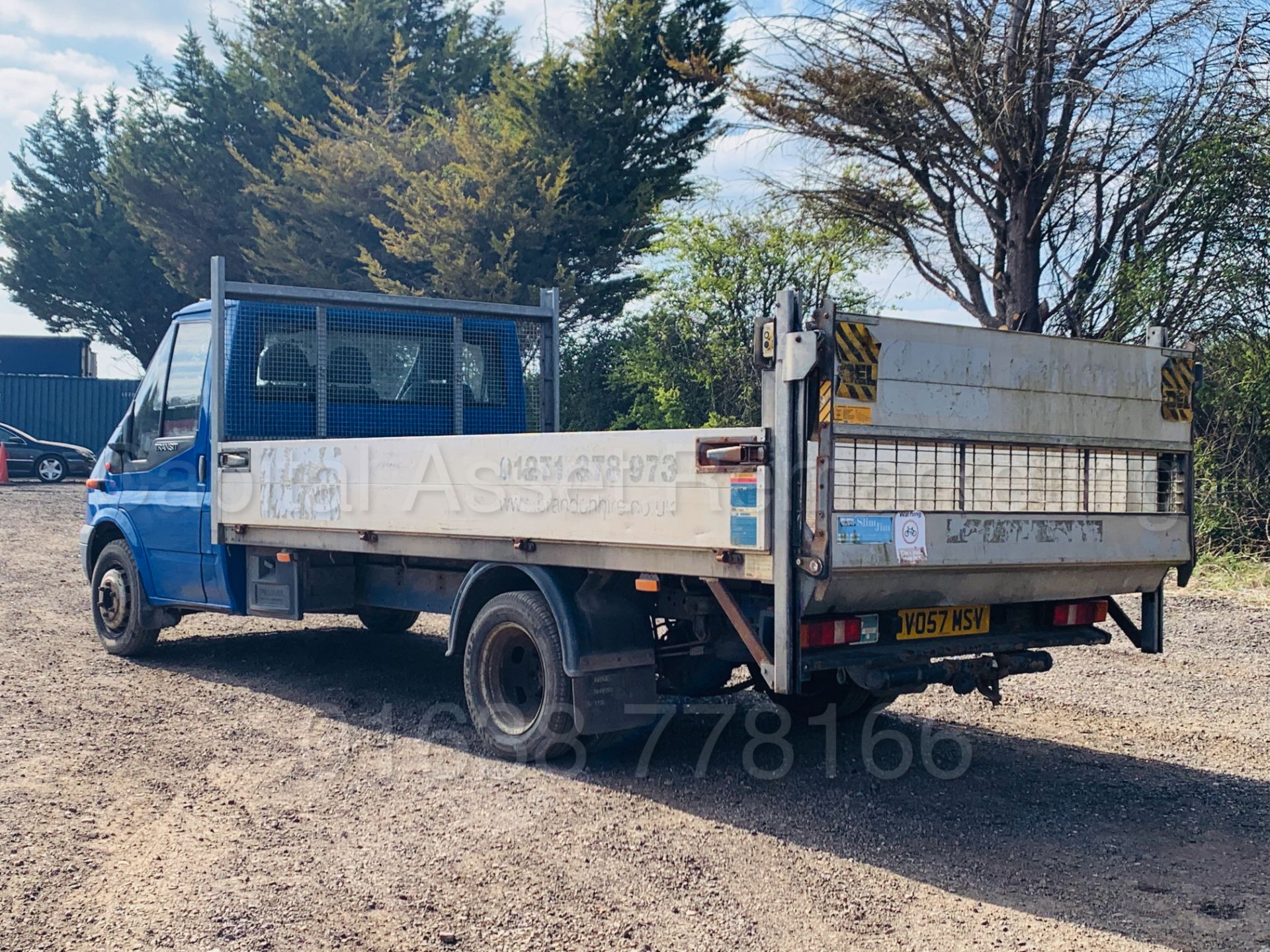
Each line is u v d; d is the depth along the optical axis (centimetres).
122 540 912
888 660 511
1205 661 904
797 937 402
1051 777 599
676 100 2239
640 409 2223
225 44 3009
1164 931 411
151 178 2942
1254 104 1476
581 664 572
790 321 476
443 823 514
